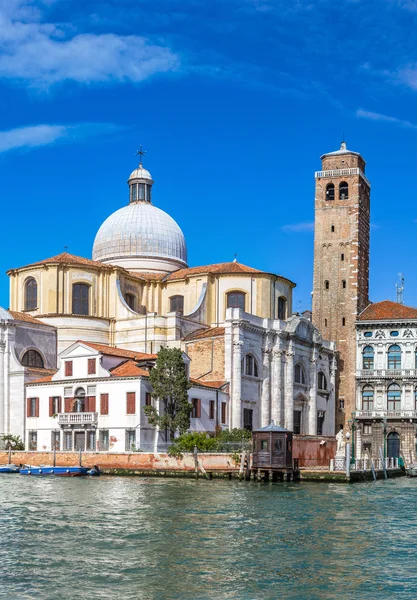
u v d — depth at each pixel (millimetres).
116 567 27812
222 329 85625
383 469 72375
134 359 77000
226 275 92750
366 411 97688
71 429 73875
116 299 89375
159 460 64500
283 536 34062
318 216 104750
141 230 99625
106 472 65438
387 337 99438
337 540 33375
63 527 35500
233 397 82188
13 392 78500
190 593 24844
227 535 34000
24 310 88875
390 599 24484
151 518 38469
